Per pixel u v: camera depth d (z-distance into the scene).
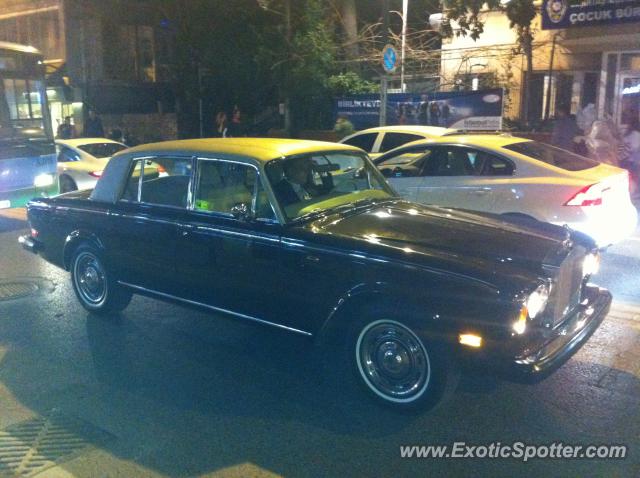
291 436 4.29
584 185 7.35
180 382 5.12
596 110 16.17
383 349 4.51
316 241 4.75
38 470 3.93
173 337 6.07
